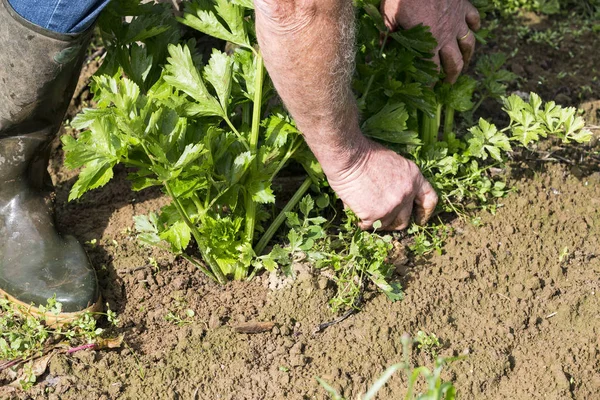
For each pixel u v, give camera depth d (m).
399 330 1.79
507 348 1.80
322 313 1.81
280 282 1.83
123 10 1.82
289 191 1.95
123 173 1.99
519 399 1.74
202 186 1.74
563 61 2.25
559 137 1.97
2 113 1.76
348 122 1.70
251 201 1.79
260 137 1.87
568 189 2.00
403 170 1.82
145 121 1.69
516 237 1.93
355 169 1.77
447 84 1.93
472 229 1.93
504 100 1.96
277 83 1.63
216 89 1.75
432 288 1.85
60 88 1.75
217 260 1.83
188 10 1.81
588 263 1.91
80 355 1.75
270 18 1.55
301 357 1.75
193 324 1.80
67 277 1.79
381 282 1.80
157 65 1.86
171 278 1.85
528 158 2.03
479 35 1.98
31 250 1.80
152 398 1.72
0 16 1.68
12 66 1.71
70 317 1.76
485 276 1.88
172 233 1.77
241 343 1.78
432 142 1.96
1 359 1.74
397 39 1.85
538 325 1.83
